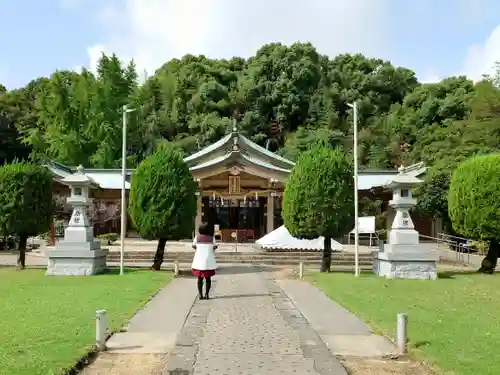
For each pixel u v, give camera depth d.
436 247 33.44
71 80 49.66
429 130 51.09
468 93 54.97
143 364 6.73
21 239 19.58
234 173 33.47
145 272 17.94
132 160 46.09
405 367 6.67
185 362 6.59
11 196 18.86
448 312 10.20
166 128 59.47
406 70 68.88
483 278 16.50
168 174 18.27
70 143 45.25
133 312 10.12
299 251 25.14
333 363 6.59
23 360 6.40
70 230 17.16
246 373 6.13
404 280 15.70
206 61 70.00
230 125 53.50
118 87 49.22
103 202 36.34
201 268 11.95
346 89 64.19
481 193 17.84
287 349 7.31
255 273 18.34
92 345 7.34
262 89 62.88
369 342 7.90
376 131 56.28
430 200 37.41
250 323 9.16
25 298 11.67
